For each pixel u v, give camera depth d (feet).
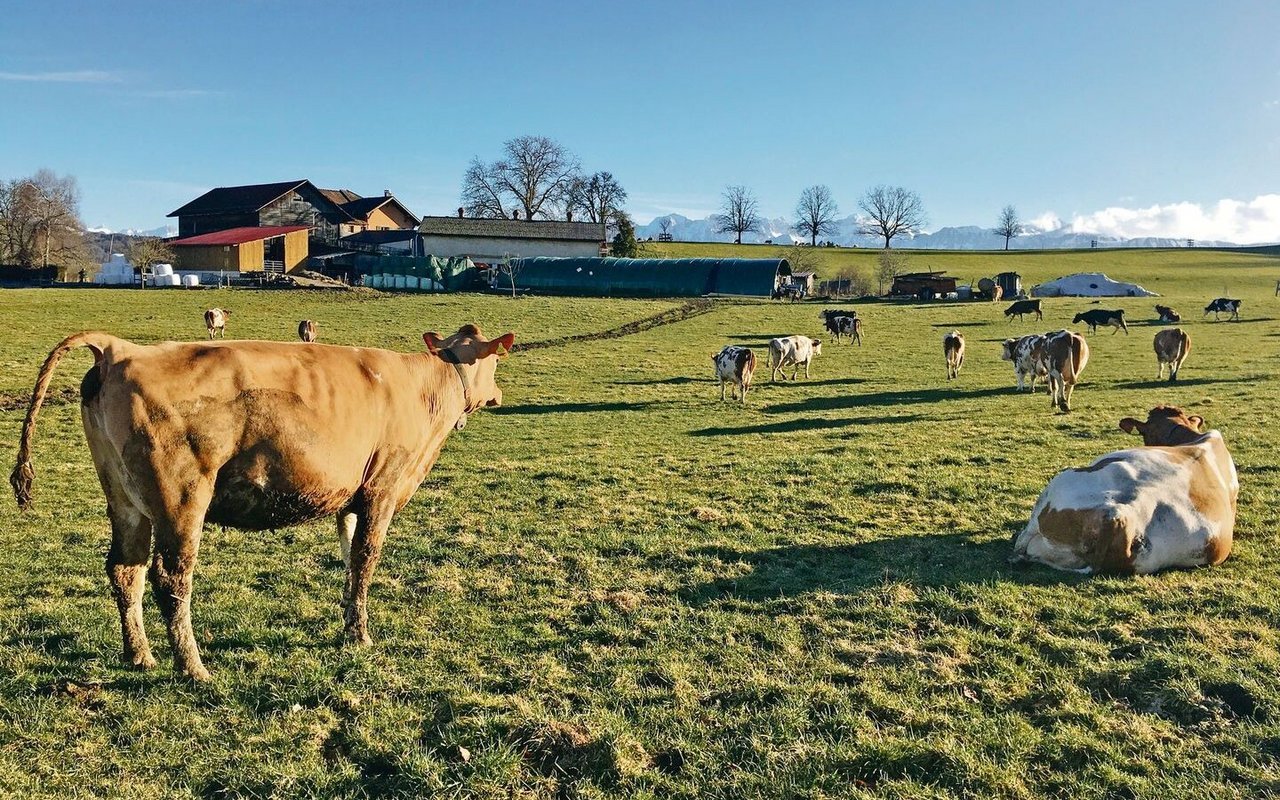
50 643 23.29
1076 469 28.43
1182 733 17.89
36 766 17.07
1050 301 215.92
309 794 16.24
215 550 32.35
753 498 39.58
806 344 100.89
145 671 20.97
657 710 19.04
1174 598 24.72
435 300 183.52
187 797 16.24
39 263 289.53
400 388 23.24
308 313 157.89
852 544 31.58
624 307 185.26
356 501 22.94
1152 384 83.35
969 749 17.29
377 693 20.13
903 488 40.24
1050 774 16.52
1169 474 27.66
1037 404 71.72
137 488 18.95
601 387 94.84
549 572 29.19
